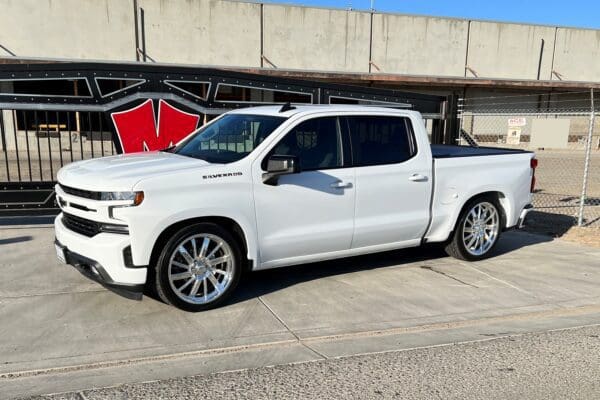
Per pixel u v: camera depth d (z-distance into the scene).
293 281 5.59
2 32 22.27
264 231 4.87
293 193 4.97
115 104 7.00
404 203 5.71
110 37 23.72
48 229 7.53
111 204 4.19
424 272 6.04
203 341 4.11
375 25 28.08
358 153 5.44
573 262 6.61
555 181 15.97
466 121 30.66
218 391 3.37
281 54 26.67
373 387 3.45
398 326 4.50
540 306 5.06
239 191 4.67
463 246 6.36
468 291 5.42
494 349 4.08
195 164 4.68
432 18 29.14
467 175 6.17
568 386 3.52
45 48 22.91
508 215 6.62
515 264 6.47
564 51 32.44
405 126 5.79
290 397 3.31
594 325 4.61
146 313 4.62
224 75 7.44
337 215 5.27
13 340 4.05
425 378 3.59
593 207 11.13
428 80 27.52
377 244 5.68
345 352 3.98
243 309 4.77
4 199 6.71
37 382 3.45
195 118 7.41
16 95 6.61
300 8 26.53
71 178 4.61
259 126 5.24
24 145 19.47
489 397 3.36
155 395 3.30
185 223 4.52
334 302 5.01
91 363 3.72
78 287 5.21
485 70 30.95
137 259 4.25
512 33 31.03
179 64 24.95
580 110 32.75
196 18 24.89
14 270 5.69
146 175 4.33
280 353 3.94
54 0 22.66
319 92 8.06
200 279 4.64
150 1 24.05
